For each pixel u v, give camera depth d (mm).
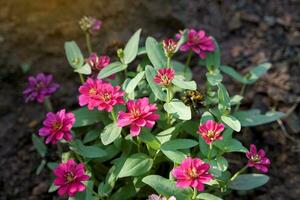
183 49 569
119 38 705
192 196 498
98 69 568
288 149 628
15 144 655
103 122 562
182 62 699
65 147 629
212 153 520
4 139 658
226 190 541
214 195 521
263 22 733
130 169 517
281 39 718
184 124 557
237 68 692
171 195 494
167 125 541
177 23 724
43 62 702
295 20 734
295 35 720
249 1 749
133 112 493
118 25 716
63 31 708
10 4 714
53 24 711
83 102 510
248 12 742
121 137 552
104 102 503
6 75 696
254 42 718
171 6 730
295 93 667
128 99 539
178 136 574
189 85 521
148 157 528
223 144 520
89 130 597
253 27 731
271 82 676
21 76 698
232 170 607
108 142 513
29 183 625
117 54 586
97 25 609
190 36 573
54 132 505
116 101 504
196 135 555
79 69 566
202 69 692
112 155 554
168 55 538
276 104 660
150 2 727
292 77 680
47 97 631
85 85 519
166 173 577
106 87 512
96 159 554
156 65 552
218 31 727
